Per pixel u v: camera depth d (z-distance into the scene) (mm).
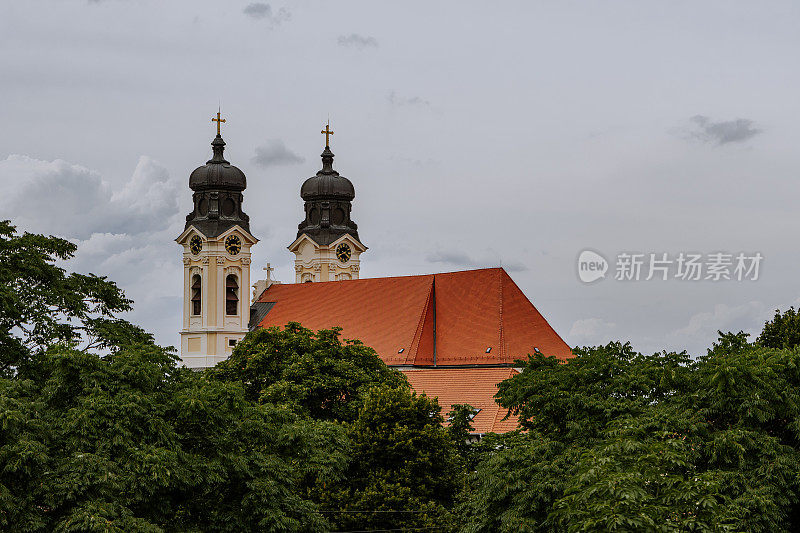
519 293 133375
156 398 52156
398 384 95125
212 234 157250
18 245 65250
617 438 44188
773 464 49938
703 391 54688
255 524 52750
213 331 157250
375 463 77250
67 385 50688
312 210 163875
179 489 50156
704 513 38406
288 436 61844
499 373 120188
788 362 55094
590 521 36281
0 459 43906
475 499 58062
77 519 43312
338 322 145500
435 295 138125
